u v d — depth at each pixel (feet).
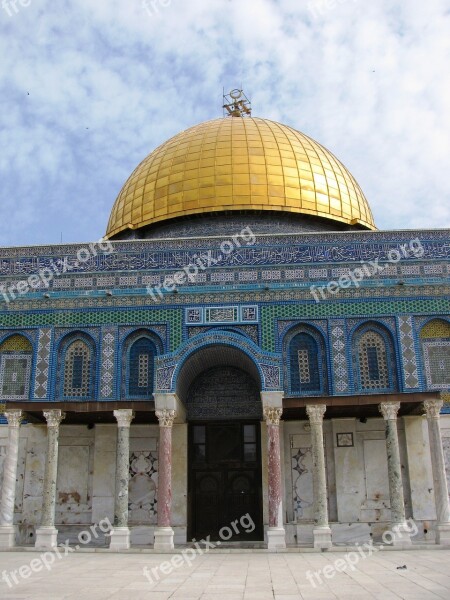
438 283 68.18
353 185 92.63
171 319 68.44
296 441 67.36
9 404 62.85
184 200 84.28
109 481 66.85
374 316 67.51
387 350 67.05
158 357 62.59
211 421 69.97
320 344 67.41
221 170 84.74
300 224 85.81
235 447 69.77
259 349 62.28
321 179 87.25
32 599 32.42
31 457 67.46
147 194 87.35
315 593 33.63
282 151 87.30
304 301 68.18
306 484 66.18
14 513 65.82
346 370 66.13
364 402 61.21
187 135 92.32
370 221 92.48
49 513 60.95
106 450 67.72
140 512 66.18
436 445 60.13
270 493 59.11
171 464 64.95
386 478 65.51
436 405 60.70
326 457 66.54
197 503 68.64
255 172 84.64
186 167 86.28
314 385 66.44
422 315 67.41
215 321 67.97
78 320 69.15
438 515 59.11
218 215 84.23
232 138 88.12
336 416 67.31
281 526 58.54
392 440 60.29
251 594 33.60
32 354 68.80
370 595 32.63
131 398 66.95
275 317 67.82
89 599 32.35
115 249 71.05
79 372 68.33
